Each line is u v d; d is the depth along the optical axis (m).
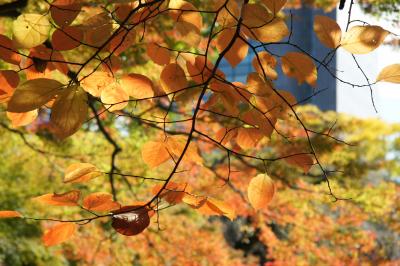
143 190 7.83
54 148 8.08
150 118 6.20
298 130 6.75
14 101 1.24
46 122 7.61
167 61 1.65
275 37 1.47
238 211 8.98
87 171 1.33
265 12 1.42
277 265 9.88
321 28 1.47
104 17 1.39
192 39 1.55
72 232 1.35
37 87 1.24
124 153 7.80
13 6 3.63
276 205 8.97
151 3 1.43
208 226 10.79
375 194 8.17
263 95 1.56
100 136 7.88
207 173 7.67
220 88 1.57
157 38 4.23
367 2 4.54
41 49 1.52
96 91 1.54
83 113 1.27
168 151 1.65
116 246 8.83
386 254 10.27
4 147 8.77
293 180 7.67
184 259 9.14
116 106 1.54
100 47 1.39
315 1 6.53
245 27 1.50
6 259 9.98
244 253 14.37
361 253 9.79
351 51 1.47
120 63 1.57
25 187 9.83
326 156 7.08
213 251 9.34
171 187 1.43
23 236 10.19
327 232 9.41
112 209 1.35
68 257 9.52
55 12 1.36
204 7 4.74
